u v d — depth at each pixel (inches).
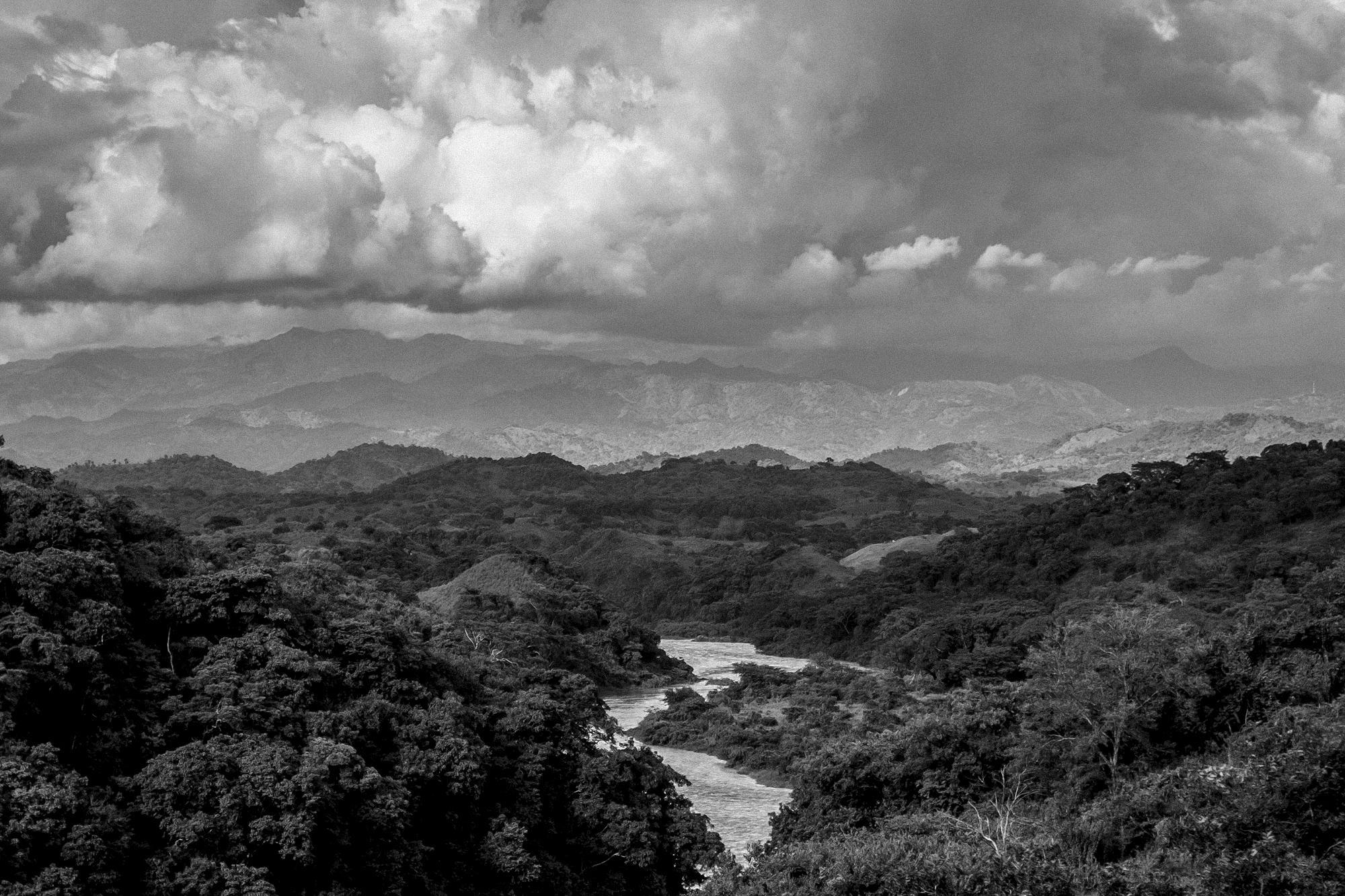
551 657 6309.1
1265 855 1829.5
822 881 2148.1
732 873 2448.3
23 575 2309.3
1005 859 2025.1
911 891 2004.2
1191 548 7411.4
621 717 5851.4
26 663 2142.0
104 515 2844.5
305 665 2544.3
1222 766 2261.3
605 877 2714.1
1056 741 2714.1
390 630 2876.5
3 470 3051.2
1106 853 2175.2
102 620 2336.4
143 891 1987.0
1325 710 2379.4
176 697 2349.9
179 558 2935.5
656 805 2901.1
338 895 2140.7
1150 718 2630.4
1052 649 3004.4
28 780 1914.4
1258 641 2965.1
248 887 1994.3
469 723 2687.0
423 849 2321.6
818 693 5890.8
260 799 2107.5
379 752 2465.6
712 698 5989.2
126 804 2097.7
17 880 1803.6
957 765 2866.6
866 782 2962.6
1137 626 2861.7
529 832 2600.9
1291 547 6791.3
